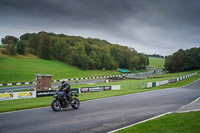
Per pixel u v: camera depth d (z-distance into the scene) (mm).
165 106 11711
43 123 7484
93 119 8211
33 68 61750
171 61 92875
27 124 7324
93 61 89000
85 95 20391
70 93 10625
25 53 90750
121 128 6645
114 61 107500
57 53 94375
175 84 35500
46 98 18156
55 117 8578
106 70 97750
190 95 18047
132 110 10383
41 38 92688
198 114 8492
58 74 59562
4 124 7312
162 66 168000
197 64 89000
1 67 54750
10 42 88062
